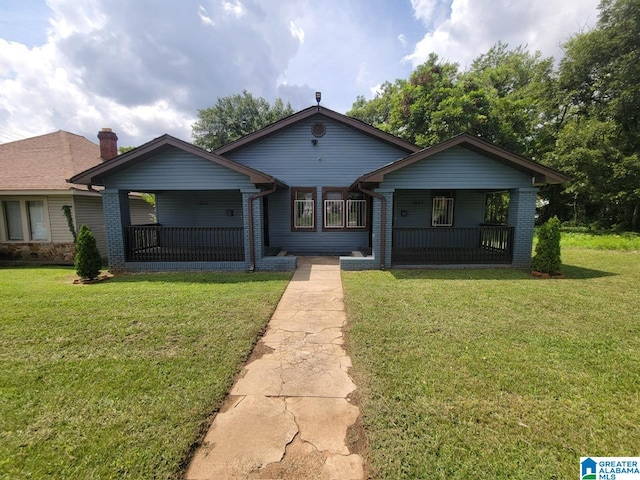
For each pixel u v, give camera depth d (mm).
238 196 11359
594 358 3412
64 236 10359
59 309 5090
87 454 2139
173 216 11516
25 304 5355
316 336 4152
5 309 5102
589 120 18578
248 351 3654
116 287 6578
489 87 24203
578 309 4980
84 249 7180
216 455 2148
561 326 4305
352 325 4379
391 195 8219
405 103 21781
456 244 11023
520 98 23172
